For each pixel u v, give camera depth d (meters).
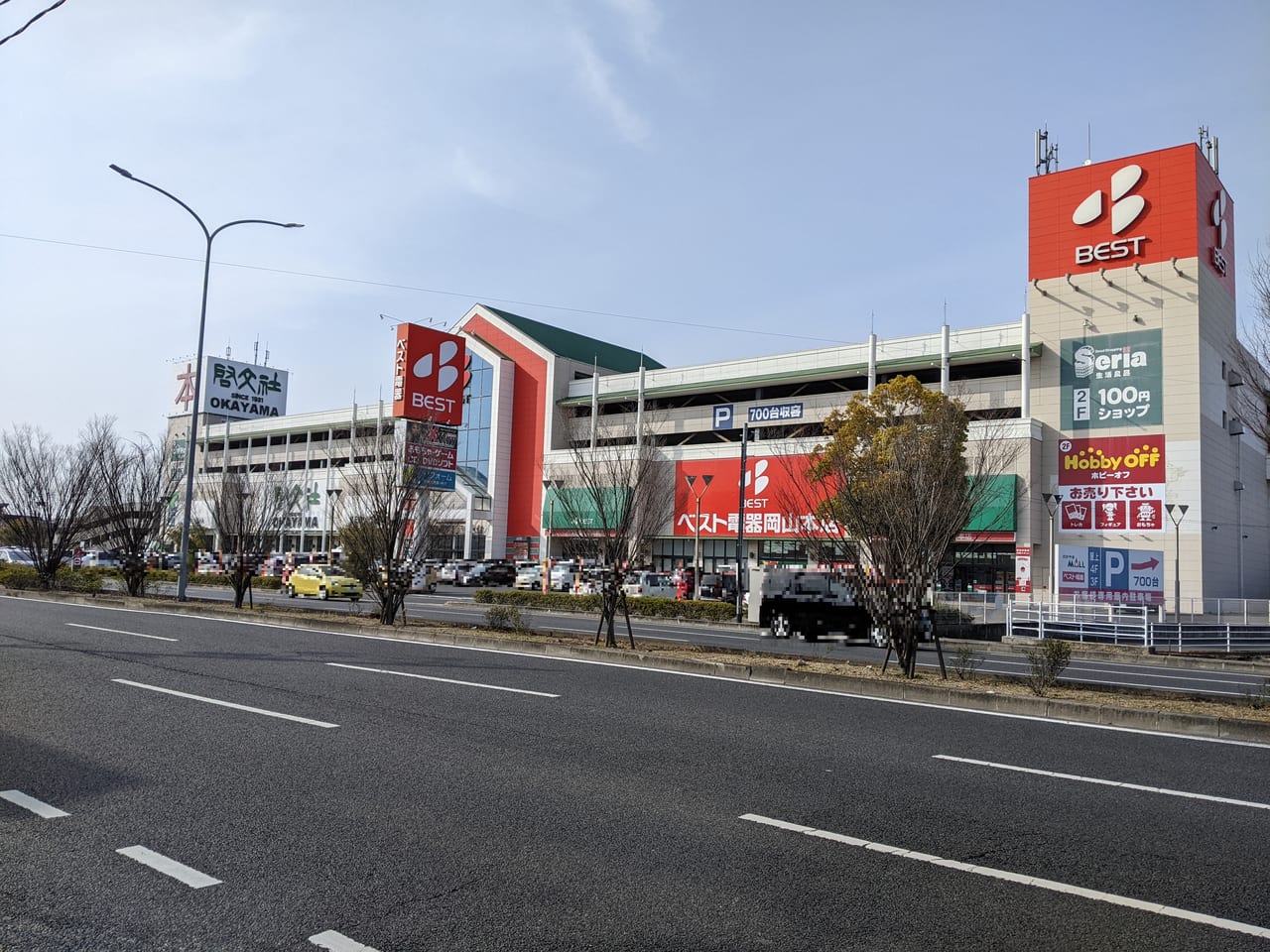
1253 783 7.38
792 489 39.97
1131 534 39.00
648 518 24.94
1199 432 37.94
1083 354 41.00
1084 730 9.72
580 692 11.12
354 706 9.79
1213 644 26.22
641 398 53.78
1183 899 4.77
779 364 50.78
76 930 4.17
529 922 4.32
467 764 7.35
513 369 62.09
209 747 7.79
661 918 4.39
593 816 6.00
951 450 20.89
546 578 43.72
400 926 4.25
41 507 30.31
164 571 44.22
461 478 61.28
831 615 22.47
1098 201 41.19
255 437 75.31
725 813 6.14
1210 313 39.75
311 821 5.79
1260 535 46.69
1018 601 31.00
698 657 15.09
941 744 8.66
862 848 5.50
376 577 19.89
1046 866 5.25
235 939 4.10
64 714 9.13
